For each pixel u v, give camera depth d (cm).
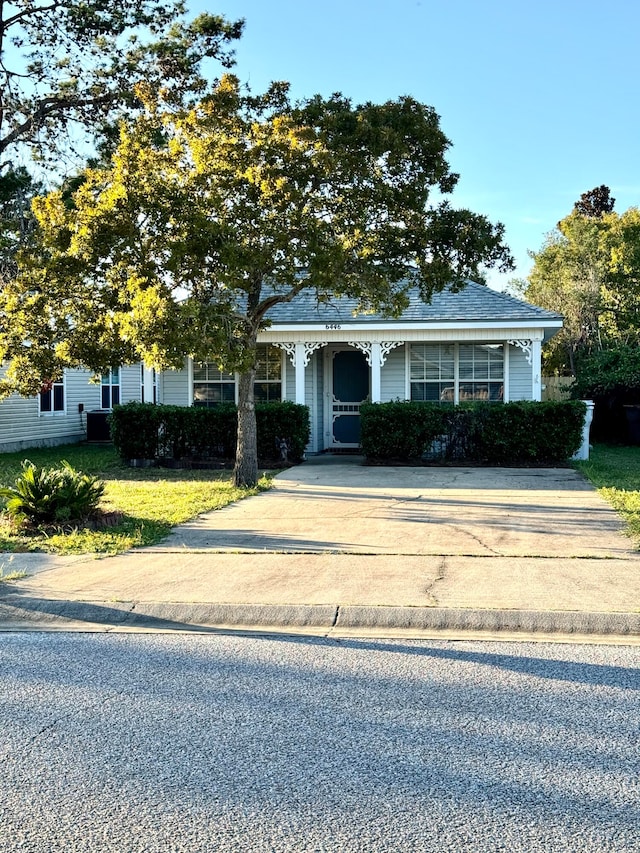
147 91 1270
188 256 1077
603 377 2514
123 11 1992
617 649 582
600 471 1577
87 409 2573
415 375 2008
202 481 1469
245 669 539
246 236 1116
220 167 1109
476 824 335
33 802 356
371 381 1934
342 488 1381
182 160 1175
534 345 1859
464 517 1090
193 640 608
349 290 1240
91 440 2497
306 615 648
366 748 411
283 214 1118
